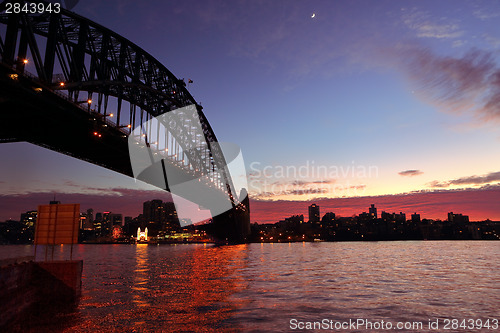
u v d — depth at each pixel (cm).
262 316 1902
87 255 11281
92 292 2739
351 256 8219
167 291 2788
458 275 3950
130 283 3328
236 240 18862
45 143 5716
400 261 6375
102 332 1602
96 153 6331
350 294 2620
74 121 4884
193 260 7200
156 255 10306
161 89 7144
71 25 4588
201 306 2159
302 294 2622
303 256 8356
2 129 5047
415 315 1925
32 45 3869
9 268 1789
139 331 1623
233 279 3634
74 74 4416
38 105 4378
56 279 2227
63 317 1870
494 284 3164
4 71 3681
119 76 5422
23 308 1911
